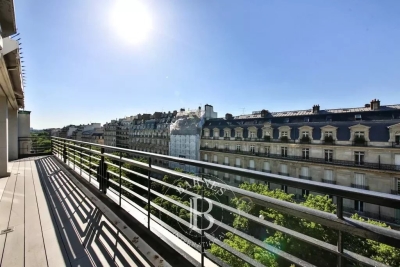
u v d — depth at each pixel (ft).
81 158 15.97
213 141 83.71
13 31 8.93
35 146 34.30
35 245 6.63
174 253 5.89
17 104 26.12
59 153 25.80
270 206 3.56
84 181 13.99
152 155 6.77
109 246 6.49
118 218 8.37
